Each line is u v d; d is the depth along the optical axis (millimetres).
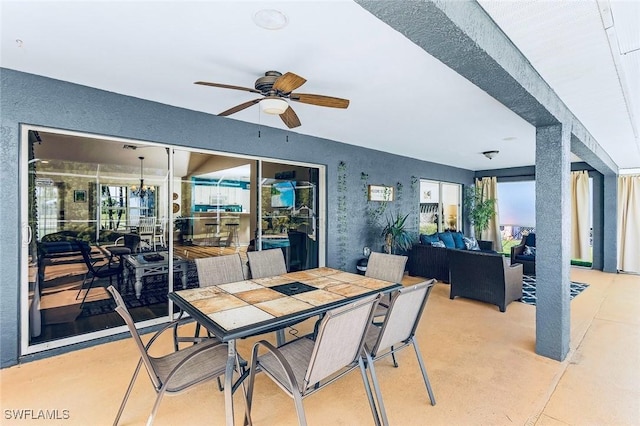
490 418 1985
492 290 4113
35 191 2775
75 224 3018
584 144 3682
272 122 4012
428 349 2930
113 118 3016
